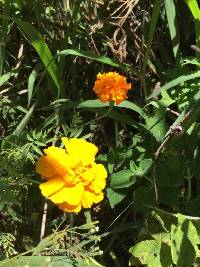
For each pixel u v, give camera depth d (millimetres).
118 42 433
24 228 399
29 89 391
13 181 357
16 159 358
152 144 388
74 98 426
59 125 398
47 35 427
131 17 435
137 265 370
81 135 424
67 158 325
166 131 373
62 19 423
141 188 376
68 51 377
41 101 416
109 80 342
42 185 321
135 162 390
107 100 347
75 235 407
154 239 372
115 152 393
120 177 375
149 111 415
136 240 397
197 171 378
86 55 383
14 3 416
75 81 427
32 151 398
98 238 352
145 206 376
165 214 373
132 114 432
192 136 378
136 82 439
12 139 382
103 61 389
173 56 440
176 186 377
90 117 424
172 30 396
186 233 357
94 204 411
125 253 409
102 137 428
